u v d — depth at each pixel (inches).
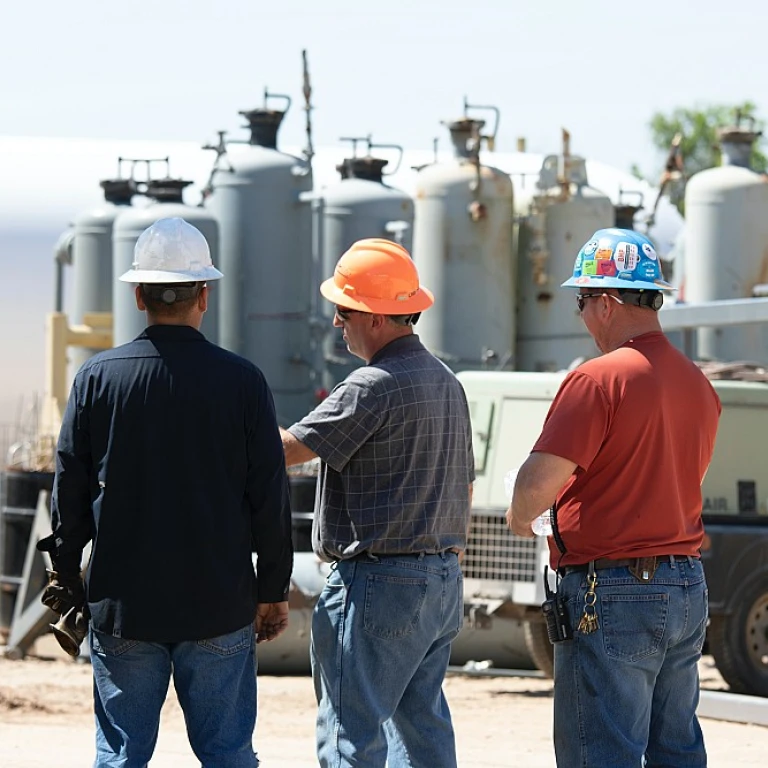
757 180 1888.5
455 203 1744.6
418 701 610.2
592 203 1811.0
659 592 546.9
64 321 1815.9
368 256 608.7
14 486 1595.7
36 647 1531.7
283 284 1812.3
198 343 557.0
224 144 1833.2
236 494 553.9
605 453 550.6
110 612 545.3
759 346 1859.0
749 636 1178.6
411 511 587.2
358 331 609.6
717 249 1887.3
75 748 924.0
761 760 939.3
